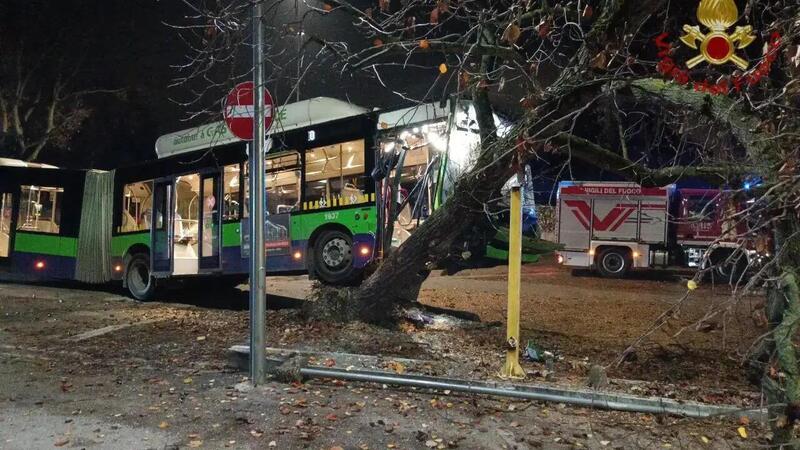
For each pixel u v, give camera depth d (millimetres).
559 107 5641
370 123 10734
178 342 8648
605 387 6457
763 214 3523
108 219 15156
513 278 6750
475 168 8156
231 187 12617
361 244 10633
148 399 6031
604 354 8266
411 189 10672
